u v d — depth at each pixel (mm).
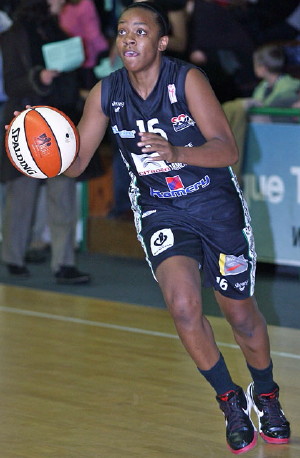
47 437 6051
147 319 9633
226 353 8219
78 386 7230
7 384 7277
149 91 5430
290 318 9766
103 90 5582
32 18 10883
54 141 5461
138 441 5977
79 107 11164
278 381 7363
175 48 12203
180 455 5719
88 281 11508
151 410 6629
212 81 12531
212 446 5891
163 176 5594
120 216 13203
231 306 5746
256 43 13680
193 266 5449
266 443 5977
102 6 13562
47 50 10852
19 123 5520
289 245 11633
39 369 7719
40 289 11164
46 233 13523
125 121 5535
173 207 5664
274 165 11625
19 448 5840
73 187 11320
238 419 5633
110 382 7344
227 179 5699
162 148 4941
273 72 12102
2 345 8523
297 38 13719
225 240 5641
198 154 5121
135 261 12984
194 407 6703
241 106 11672
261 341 5801
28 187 11602
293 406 6723
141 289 11195
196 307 5309
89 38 12305
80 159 5730
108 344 8570
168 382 7352
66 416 6488
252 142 11773
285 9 13594
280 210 11641
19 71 10867
